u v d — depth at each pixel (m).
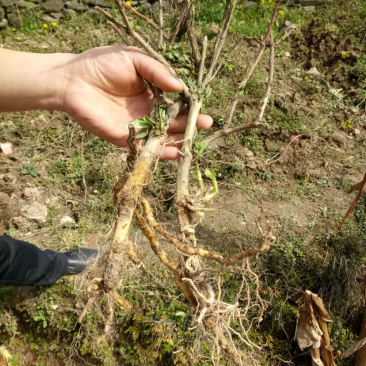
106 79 0.41
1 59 0.41
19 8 1.03
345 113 0.81
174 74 0.42
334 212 0.60
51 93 0.42
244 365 0.42
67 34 1.03
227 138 0.73
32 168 0.68
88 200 0.64
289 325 0.51
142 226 0.38
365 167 0.69
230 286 0.52
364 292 0.50
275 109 0.80
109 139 0.45
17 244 0.49
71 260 0.53
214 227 0.59
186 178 0.40
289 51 1.00
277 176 0.68
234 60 0.91
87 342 0.52
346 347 0.51
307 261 0.55
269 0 1.14
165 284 0.53
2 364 0.55
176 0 0.47
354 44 0.97
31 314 0.54
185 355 0.49
